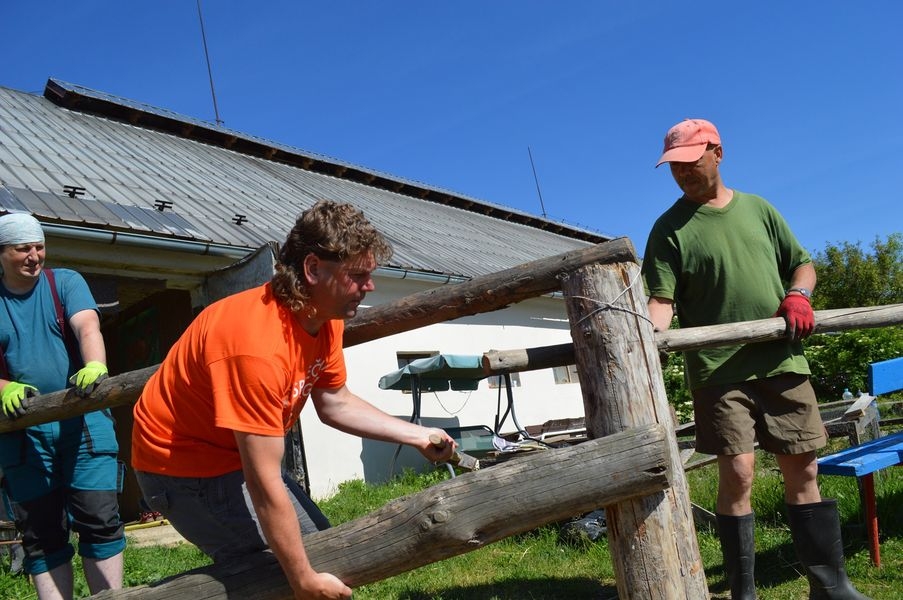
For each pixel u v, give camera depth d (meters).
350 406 2.30
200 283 8.15
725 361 3.07
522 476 1.93
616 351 2.21
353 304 1.92
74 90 13.34
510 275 2.50
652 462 1.92
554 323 13.94
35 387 3.02
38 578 2.98
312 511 2.25
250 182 12.95
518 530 1.95
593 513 4.96
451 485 1.97
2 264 2.96
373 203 16.14
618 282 2.25
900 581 3.48
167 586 2.09
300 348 1.90
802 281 3.14
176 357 1.95
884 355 13.25
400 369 10.41
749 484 3.07
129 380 2.75
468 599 3.89
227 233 8.41
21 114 11.73
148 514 7.74
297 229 1.87
